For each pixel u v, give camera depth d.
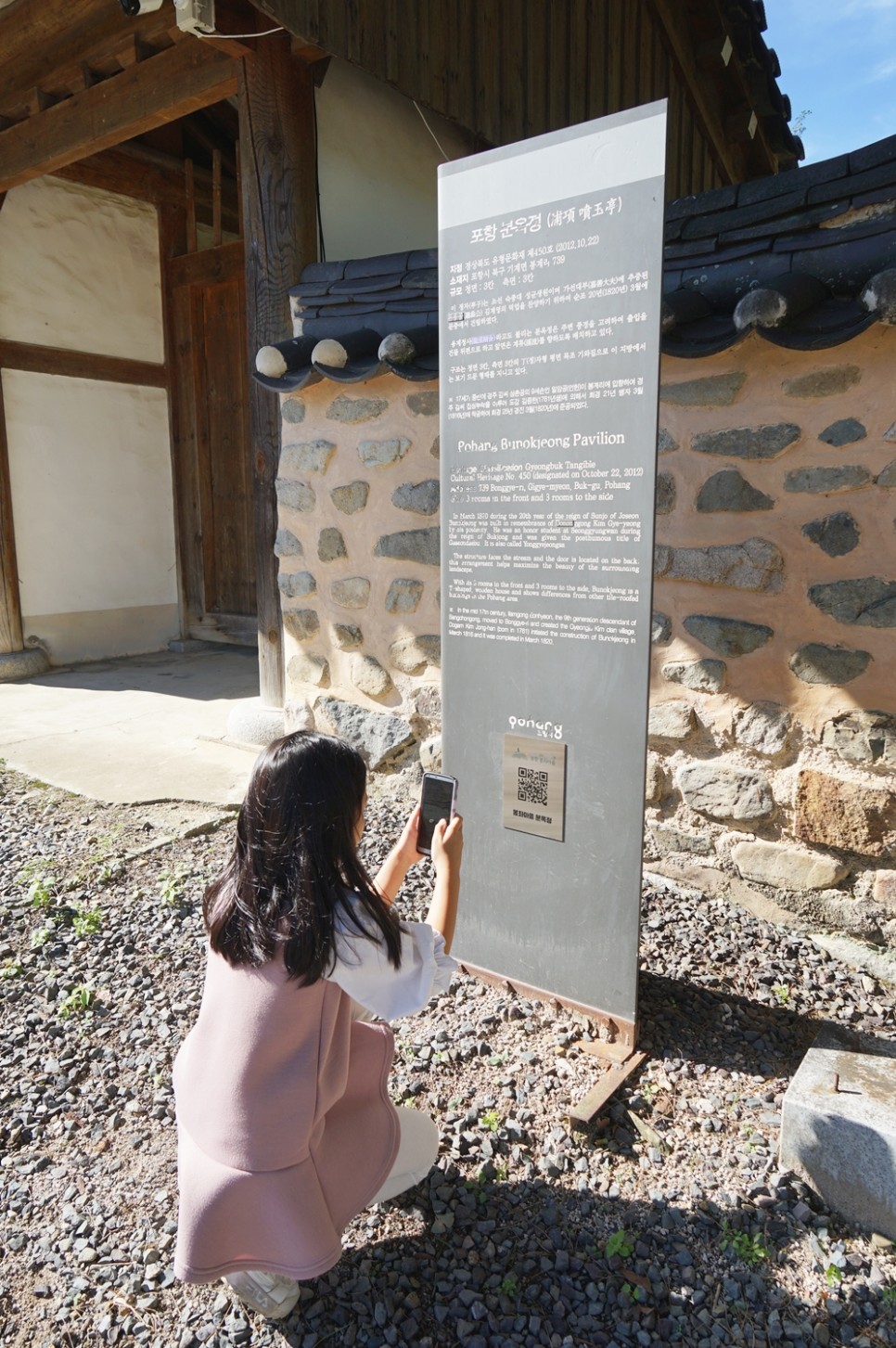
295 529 4.41
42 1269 1.92
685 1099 2.35
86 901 3.47
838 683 2.90
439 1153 2.18
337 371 3.84
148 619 8.52
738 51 7.41
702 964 2.94
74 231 7.55
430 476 3.85
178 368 8.44
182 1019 2.74
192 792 4.54
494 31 5.48
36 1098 2.42
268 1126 1.55
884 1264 1.90
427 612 3.96
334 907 1.53
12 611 7.40
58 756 5.16
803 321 2.67
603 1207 2.03
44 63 5.74
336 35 4.31
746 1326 1.75
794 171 2.89
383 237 5.32
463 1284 1.85
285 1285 1.73
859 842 2.92
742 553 3.03
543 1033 2.59
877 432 2.73
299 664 4.52
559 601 2.42
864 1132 1.96
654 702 3.30
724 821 3.22
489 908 2.75
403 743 4.16
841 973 2.93
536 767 2.54
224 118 7.88
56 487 7.67
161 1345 1.74
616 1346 1.71
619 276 2.17
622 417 2.22
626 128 2.10
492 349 2.42
